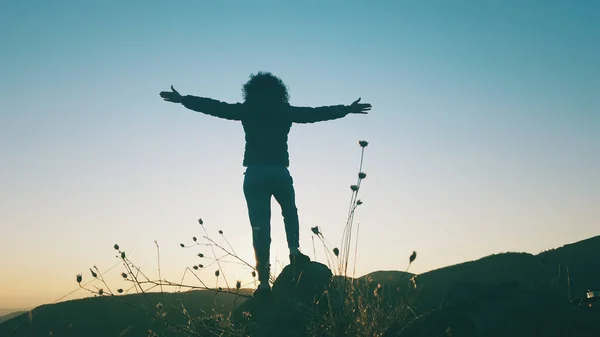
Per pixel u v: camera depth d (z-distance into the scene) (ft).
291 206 23.09
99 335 23.00
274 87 23.71
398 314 15.85
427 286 25.30
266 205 22.47
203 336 17.51
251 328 18.03
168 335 20.48
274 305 20.07
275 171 22.58
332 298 19.08
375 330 15.34
